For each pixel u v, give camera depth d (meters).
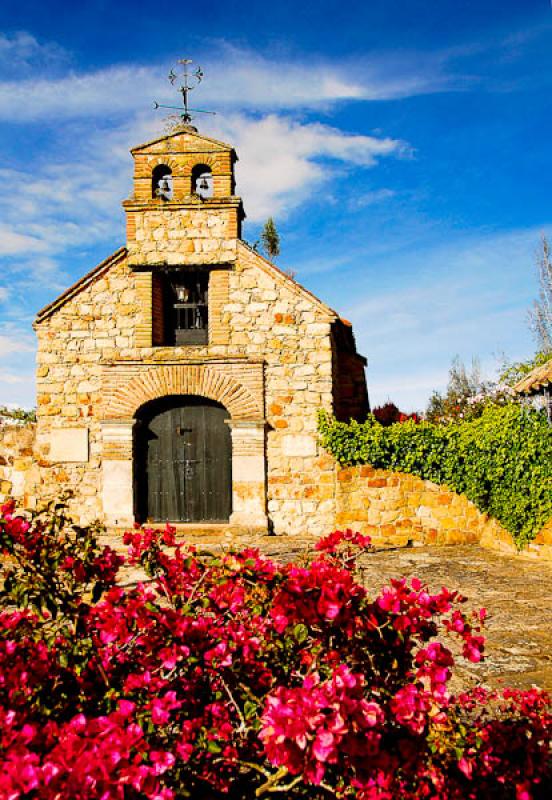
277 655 3.41
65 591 3.49
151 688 3.14
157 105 15.45
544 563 11.29
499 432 12.78
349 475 13.80
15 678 2.99
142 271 14.72
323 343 14.41
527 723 3.52
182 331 15.16
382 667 3.10
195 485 14.64
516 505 12.09
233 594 3.51
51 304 14.64
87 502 14.39
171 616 3.25
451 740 3.10
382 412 20.77
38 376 14.69
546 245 26.05
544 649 6.72
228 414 14.73
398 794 2.90
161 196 15.20
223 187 14.81
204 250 14.62
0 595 3.45
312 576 3.04
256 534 13.80
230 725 3.23
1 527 3.46
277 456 14.30
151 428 14.82
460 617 3.14
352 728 2.38
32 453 14.59
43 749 2.55
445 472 13.52
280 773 2.87
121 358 14.48
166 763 2.47
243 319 14.54
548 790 3.82
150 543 3.83
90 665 3.33
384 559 11.89
